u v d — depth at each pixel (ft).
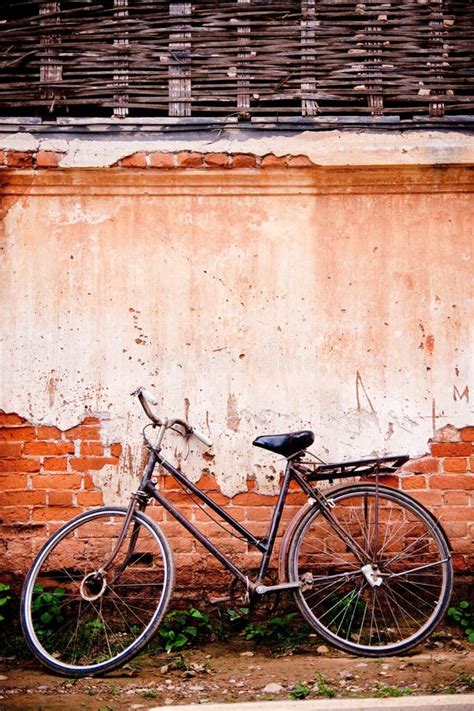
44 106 15.90
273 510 15.15
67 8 15.94
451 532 15.12
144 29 15.67
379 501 15.21
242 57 15.60
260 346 15.34
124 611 14.93
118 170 15.24
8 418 15.19
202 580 15.05
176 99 15.57
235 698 12.16
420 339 15.34
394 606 15.06
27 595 13.75
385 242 15.46
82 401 15.24
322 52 15.62
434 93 15.67
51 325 15.31
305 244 15.44
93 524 15.05
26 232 15.40
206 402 15.26
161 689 12.57
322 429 15.23
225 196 15.49
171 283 15.40
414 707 11.52
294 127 15.46
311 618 13.91
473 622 14.69
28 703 11.95
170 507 14.25
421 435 15.23
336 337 15.34
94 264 15.40
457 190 15.47
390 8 15.66
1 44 15.72
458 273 15.42
